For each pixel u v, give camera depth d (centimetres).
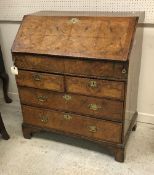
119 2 190
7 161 184
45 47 166
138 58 185
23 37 174
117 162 179
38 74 174
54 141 204
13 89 271
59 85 171
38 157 187
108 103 162
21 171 174
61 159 184
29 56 170
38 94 183
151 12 184
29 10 221
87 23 163
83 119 176
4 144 203
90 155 187
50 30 170
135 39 156
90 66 155
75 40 161
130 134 202
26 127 202
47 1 211
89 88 163
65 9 209
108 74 153
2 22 240
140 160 180
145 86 211
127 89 156
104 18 161
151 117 218
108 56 148
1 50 250
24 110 196
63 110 180
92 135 179
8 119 239
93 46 155
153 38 193
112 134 171
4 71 255
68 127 185
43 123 194
